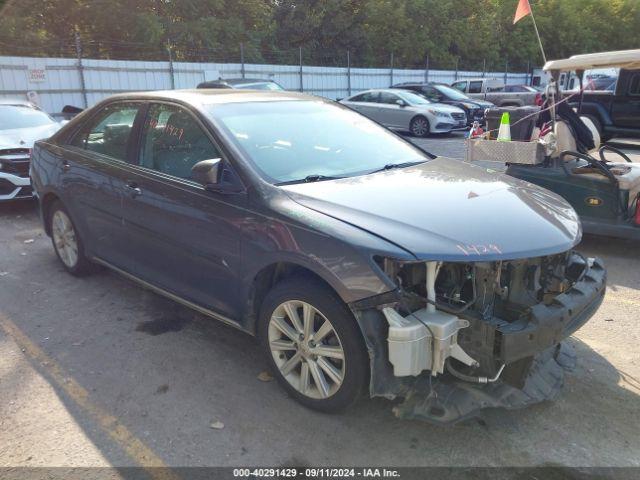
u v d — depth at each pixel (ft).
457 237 8.94
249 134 11.91
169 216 12.22
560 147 20.44
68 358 12.28
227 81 51.52
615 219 18.70
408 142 14.67
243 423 9.96
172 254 12.46
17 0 73.26
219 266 11.28
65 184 15.75
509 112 21.79
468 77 110.42
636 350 12.62
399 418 9.41
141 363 12.04
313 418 10.07
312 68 82.17
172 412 10.30
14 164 24.98
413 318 8.91
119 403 10.59
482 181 11.78
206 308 12.01
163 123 13.11
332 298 9.37
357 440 9.49
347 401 9.53
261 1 97.45
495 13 129.80
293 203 10.12
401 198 10.23
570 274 11.32
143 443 9.45
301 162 11.76
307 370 10.11
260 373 11.62
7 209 27.07
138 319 14.20
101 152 14.92
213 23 84.99
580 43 138.41
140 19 76.43
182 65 69.00
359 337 9.16
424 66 116.78
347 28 106.42
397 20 109.70
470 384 9.46
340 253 9.10
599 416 10.12
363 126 14.39
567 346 11.99
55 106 59.72
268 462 9.00
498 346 8.68
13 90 56.59
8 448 9.34
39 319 14.24
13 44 68.95
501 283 9.64
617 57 18.56
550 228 9.80
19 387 11.14
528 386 9.95
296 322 10.14
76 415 10.23
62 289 16.21
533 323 8.80
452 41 119.55
